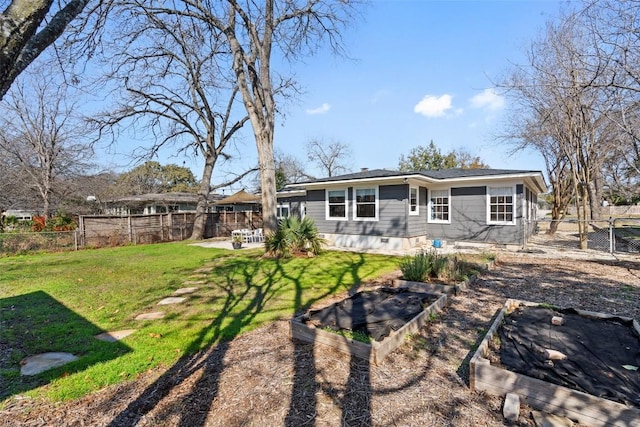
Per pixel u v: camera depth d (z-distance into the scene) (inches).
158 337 144.0
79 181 745.6
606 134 391.2
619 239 510.0
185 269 318.0
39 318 173.9
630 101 229.9
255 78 426.0
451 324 153.5
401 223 442.0
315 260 356.2
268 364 116.1
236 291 227.3
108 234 533.6
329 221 522.6
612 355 105.3
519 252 394.3
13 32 54.2
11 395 98.9
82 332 152.3
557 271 277.1
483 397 94.6
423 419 85.1
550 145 620.7
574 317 142.6
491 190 442.0
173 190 1505.9
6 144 630.5
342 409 89.7
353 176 489.7
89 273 301.7
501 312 145.7
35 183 666.8
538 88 409.1
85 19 219.5
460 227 470.0
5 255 420.8
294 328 139.0
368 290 207.6
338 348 125.0
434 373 108.5
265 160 409.7
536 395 87.9
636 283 230.2
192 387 102.1
